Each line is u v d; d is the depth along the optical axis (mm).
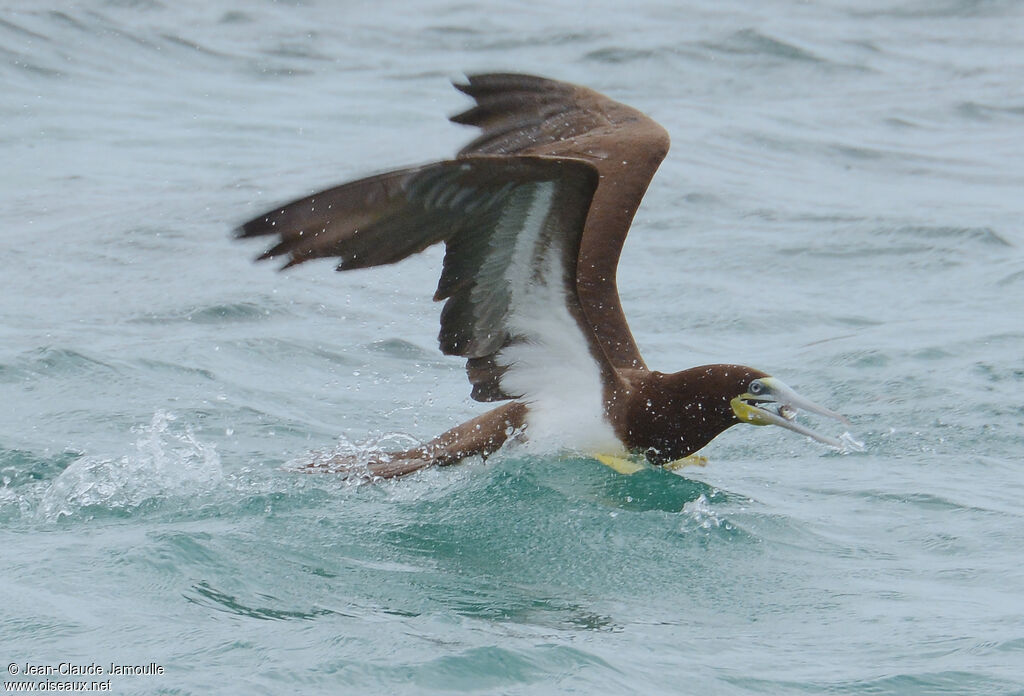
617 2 38500
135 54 32281
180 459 12875
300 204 9812
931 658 8938
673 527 11352
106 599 9422
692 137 28109
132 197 23500
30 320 17641
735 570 10578
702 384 12406
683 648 9109
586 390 12383
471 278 11156
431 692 8250
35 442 13250
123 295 18781
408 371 16328
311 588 9867
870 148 27828
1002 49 35344
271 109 29219
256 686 8164
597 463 12461
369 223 9969
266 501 11648
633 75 32500
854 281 20219
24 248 20844
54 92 29391
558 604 9867
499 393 12367
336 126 27969
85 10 33969
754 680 8617
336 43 34531
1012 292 19344
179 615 9211
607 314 13195
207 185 24109
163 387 15156
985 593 10117
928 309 18766
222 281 19359
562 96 14086
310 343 17062
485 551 10828
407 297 19156
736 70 33031
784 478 13062
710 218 23297
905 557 10938
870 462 13531
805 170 26453
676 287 19859
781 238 22125
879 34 36312
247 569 10117
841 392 15625
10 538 10742
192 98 29797
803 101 31109
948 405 15023
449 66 32656
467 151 13539
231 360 16297
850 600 10016
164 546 10305
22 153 25938
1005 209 23688
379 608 9578
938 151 27859
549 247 11055
